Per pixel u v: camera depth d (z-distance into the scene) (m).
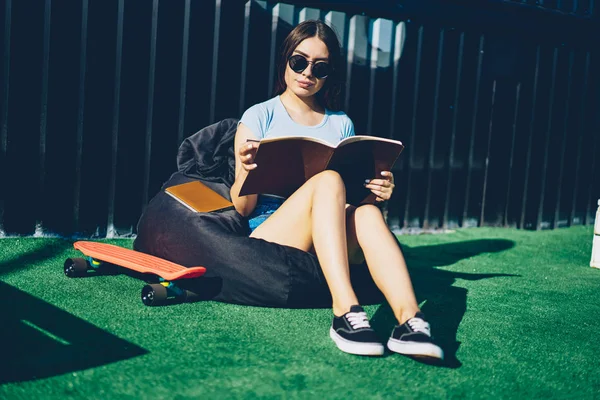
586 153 6.08
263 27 4.54
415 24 5.10
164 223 3.12
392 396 2.00
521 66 5.61
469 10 5.25
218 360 2.17
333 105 3.25
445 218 5.44
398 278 2.41
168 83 4.27
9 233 3.95
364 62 4.96
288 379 2.06
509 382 2.19
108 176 4.18
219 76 4.42
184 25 4.25
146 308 2.71
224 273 2.85
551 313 3.11
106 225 4.23
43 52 3.89
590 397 2.13
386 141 2.64
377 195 2.78
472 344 2.55
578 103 5.93
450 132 5.38
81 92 4.01
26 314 2.52
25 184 3.96
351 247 2.80
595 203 6.21
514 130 5.67
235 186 2.93
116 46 4.07
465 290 3.47
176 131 4.34
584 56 5.91
